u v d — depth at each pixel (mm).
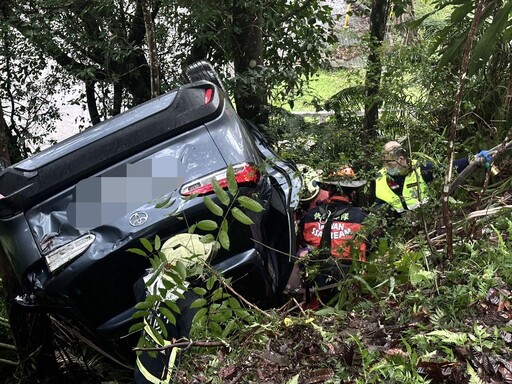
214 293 2727
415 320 2537
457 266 2883
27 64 7398
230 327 2678
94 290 3590
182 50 6922
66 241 3568
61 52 6789
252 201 2639
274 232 4023
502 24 3996
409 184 3586
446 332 2248
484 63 4117
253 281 3664
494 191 3838
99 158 3654
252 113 6043
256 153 3979
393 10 6301
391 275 3166
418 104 4270
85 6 6535
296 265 3871
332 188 3994
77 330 4062
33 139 7844
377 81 4586
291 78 6188
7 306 4363
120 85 7348
